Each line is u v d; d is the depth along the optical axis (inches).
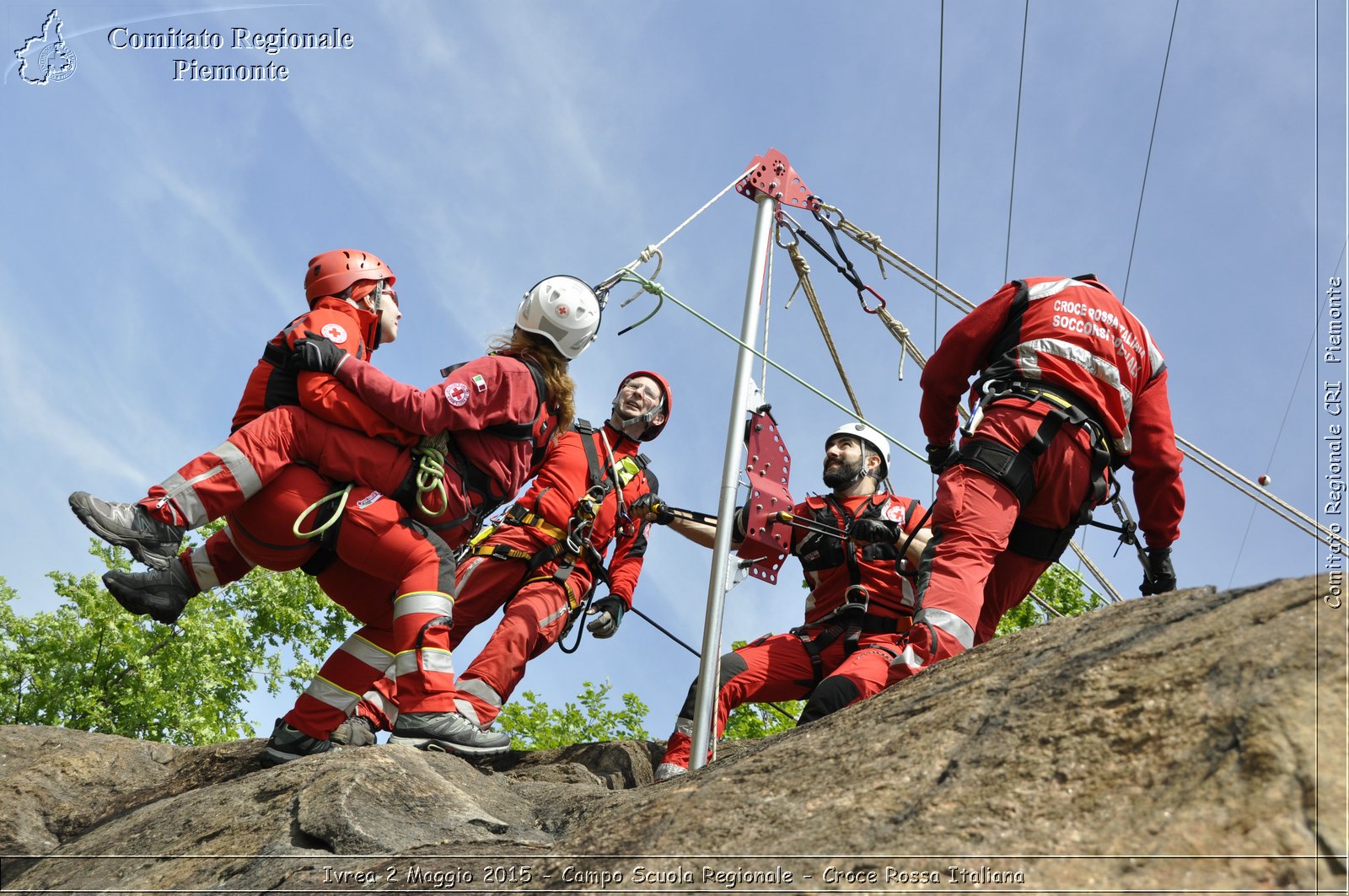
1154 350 166.9
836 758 97.0
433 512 152.9
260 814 118.9
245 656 477.7
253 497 145.7
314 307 158.9
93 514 133.3
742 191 233.5
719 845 88.5
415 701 149.7
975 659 109.2
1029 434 154.6
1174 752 78.5
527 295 171.6
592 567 211.5
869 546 205.3
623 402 226.5
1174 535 169.9
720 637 177.6
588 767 197.0
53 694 432.1
